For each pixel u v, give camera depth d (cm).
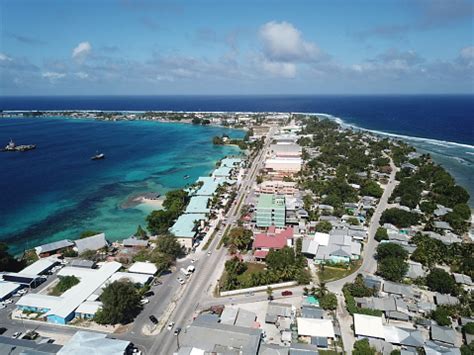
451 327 9588
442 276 11225
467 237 15388
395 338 8944
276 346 8619
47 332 9675
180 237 14738
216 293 11438
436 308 10206
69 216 18950
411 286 11494
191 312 10481
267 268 12731
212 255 14012
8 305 10938
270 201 16938
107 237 16338
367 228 16212
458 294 10956
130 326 9875
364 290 10875
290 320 9912
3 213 19325
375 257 13600
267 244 13862
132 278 11894
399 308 10162
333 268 12812
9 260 13012
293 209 17850
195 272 12756
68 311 10219
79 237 16400
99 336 8931
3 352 8450
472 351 8325
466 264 12225
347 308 10275
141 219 18525
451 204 18562
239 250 14288
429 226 15925
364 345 8525
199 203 18838
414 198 18688
